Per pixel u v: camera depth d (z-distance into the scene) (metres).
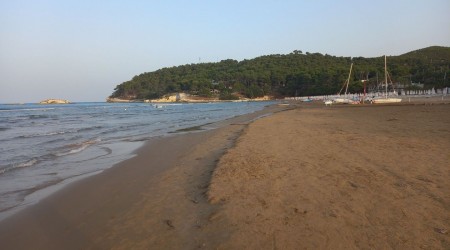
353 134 13.79
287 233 4.56
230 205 5.76
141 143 15.09
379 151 9.69
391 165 7.92
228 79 160.62
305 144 11.58
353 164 8.16
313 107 50.59
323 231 4.57
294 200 5.81
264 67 171.25
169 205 6.18
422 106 39.00
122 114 48.38
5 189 7.84
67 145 15.02
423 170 7.36
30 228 5.48
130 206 6.31
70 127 25.95
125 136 18.42
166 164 10.09
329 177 7.11
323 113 32.75
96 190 7.57
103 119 36.62
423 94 76.31
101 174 9.16
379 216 4.97
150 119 34.84
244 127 20.12
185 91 157.50
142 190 7.34
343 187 6.38
